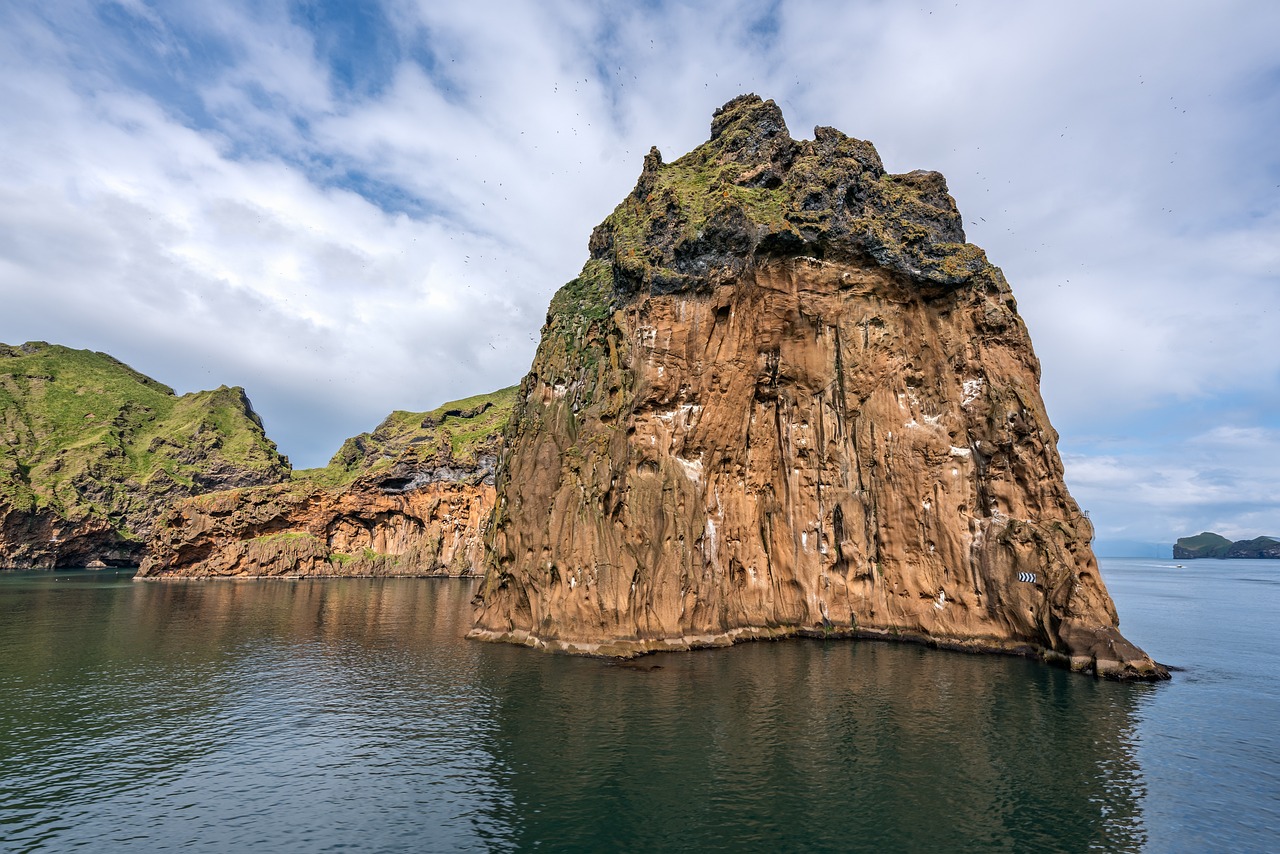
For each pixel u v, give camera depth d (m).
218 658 56.66
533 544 61.06
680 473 61.75
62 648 60.84
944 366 64.69
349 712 39.88
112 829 25.00
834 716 38.03
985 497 61.12
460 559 163.88
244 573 158.38
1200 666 56.34
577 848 23.52
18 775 30.17
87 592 116.38
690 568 59.66
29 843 23.86
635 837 24.30
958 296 65.19
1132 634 77.81
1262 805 27.41
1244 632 79.81
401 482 174.25
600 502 57.94
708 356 64.25
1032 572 56.19
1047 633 53.88
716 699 41.38
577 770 30.33
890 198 70.62
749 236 64.88
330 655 57.66
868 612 64.38
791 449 67.56
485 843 23.86
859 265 67.00
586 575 56.59
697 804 26.88
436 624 77.88
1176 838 24.61
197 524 161.38
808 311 66.38
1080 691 44.38
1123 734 35.69
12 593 112.81
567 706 40.00
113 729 36.88
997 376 62.25
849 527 65.75
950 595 60.50
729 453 65.62
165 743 34.56
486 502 166.50
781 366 67.81
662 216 70.19
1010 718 38.09
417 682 47.16
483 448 171.75
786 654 56.16
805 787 28.48
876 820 25.66
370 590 125.38
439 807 26.73
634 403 61.62
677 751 32.53
